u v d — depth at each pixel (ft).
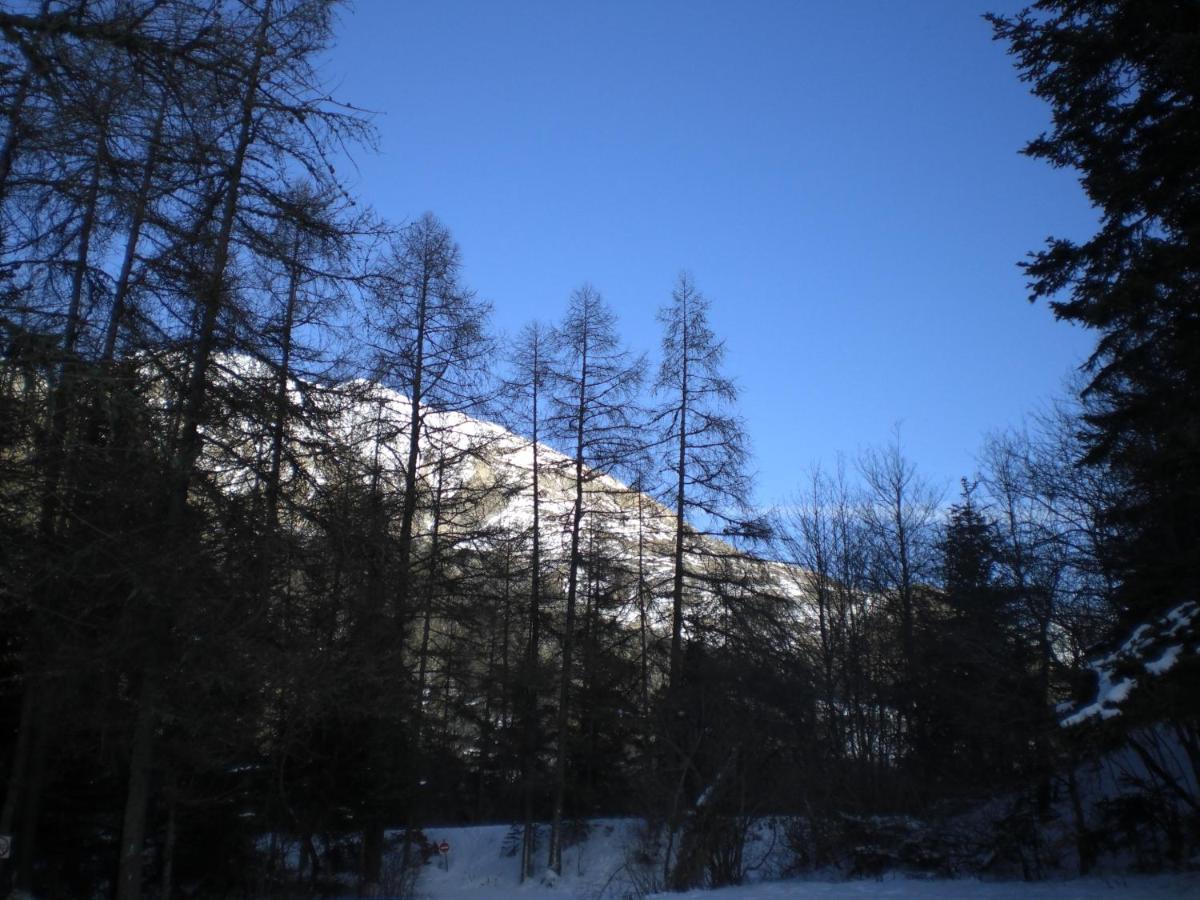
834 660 102.99
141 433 33.71
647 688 90.99
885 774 76.07
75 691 40.37
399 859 84.53
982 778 68.90
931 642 81.87
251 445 42.52
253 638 39.96
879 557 109.81
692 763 65.57
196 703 41.34
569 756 94.07
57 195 30.45
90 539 35.70
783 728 71.56
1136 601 43.73
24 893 45.52
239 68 29.76
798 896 51.39
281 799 57.77
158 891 58.39
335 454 45.39
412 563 67.05
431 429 73.46
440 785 96.02
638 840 79.05
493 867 89.66
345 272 44.32
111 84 26.78
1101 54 41.42
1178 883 48.42
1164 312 40.11
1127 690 37.63
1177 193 40.70
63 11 26.40
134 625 37.93
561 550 89.81
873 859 64.59
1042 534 82.64
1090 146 43.32
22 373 26.76
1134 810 60.90
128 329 36.47
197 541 38.45
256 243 41.16
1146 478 43.70
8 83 26.40
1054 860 64.85
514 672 87.04
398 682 55.77
